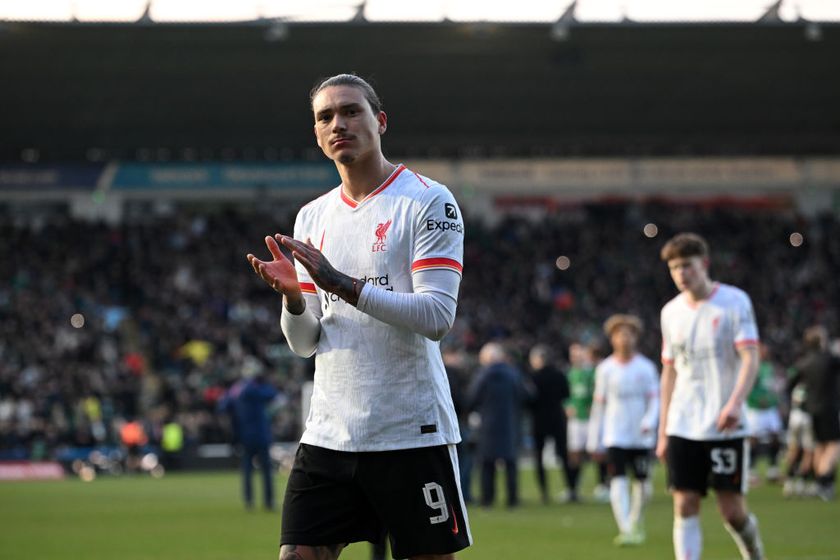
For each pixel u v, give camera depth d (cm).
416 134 12206
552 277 12369
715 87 11838
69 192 12069
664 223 13088
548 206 13175
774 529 3591
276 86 11438
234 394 4709
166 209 12581
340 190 1370
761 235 13088
